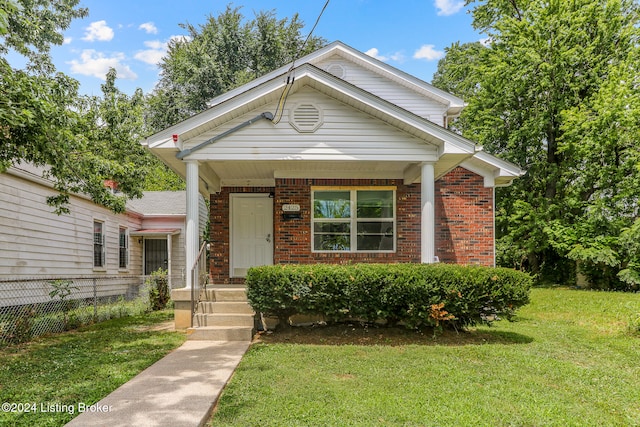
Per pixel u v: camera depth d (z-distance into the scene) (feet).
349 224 34.09
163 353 19.58
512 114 63.77
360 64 41.16
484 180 34.42
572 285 60.39
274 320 25.14
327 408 12.66
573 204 57.62
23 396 13.62
